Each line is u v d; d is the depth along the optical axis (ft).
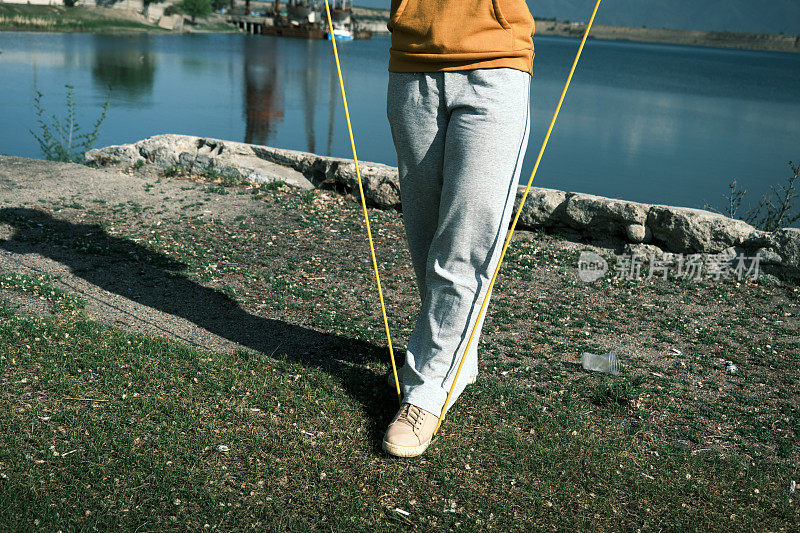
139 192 22.48
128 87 92.43
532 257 18.35
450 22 8.55
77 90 84.28
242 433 8.97
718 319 14.90
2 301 12.78
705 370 12.32
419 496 8.08
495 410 10.23
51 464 8.00
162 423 8.98
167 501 7.58
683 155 67.41
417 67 8.90
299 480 8.14
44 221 18.70
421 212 9.71
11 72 97.40
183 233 18.69
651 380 11.82
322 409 9.74
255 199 22.43
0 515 7.04
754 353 13.12
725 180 54.90
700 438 9.96
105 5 278.26
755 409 11.03
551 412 10.34
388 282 16.28
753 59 518.78
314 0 339.36
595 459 9.04
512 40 8.62
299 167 24.81
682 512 8.09
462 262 9.09
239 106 82.33
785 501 8.39
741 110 120.98
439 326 9.22
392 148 61.05
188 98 86.33
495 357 12.43
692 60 414.21
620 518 7.94
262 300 14.53
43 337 11.13
